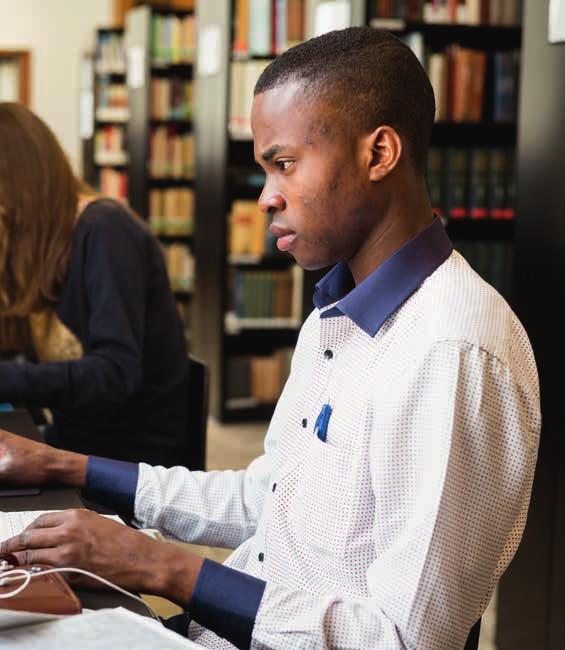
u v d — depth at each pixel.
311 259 1.12
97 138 8.91
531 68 2.61
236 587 1.02
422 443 0.99
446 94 4.55
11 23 9.89
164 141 7.00
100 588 1.04
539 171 2.58
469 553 0.97
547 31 2.53
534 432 1.02
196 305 5.91
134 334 2.20
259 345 5.88
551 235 2.54
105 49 8.91
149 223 6.96
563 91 2.48
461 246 4.83
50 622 0.91
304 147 1.07
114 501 1.43
